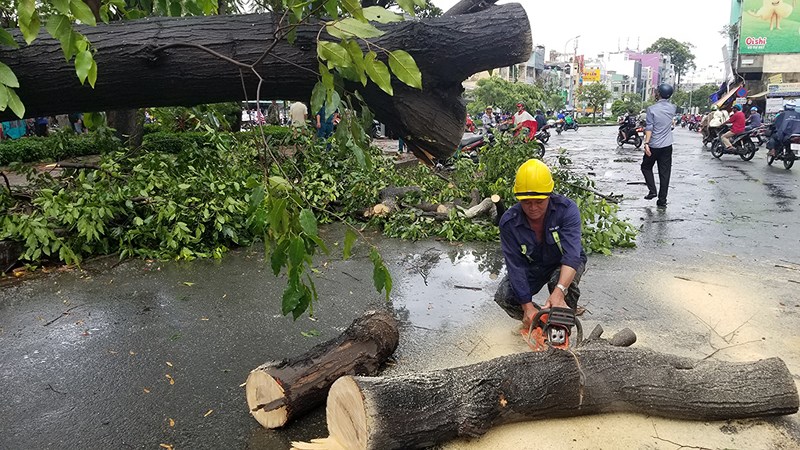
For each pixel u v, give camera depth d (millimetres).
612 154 17641
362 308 4395
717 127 18359
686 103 84312
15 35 2977
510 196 7105
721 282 4914
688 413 2732
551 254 3512
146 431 2764
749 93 35625
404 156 14062
